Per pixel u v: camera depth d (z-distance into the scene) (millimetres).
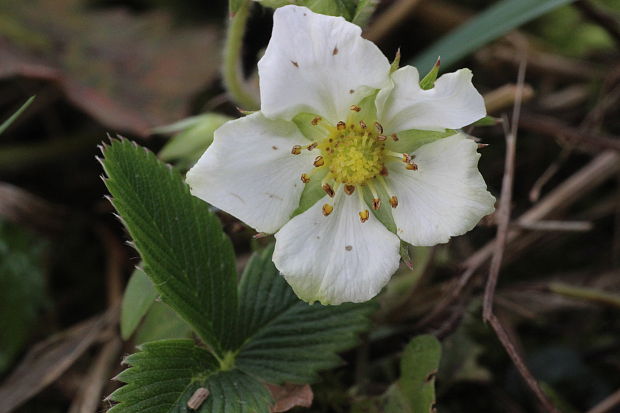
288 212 130
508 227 150
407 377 136
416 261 152
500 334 140
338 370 149
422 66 161
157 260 129
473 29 159
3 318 158
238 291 136
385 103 130
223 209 128
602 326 160
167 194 131
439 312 147
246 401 130
